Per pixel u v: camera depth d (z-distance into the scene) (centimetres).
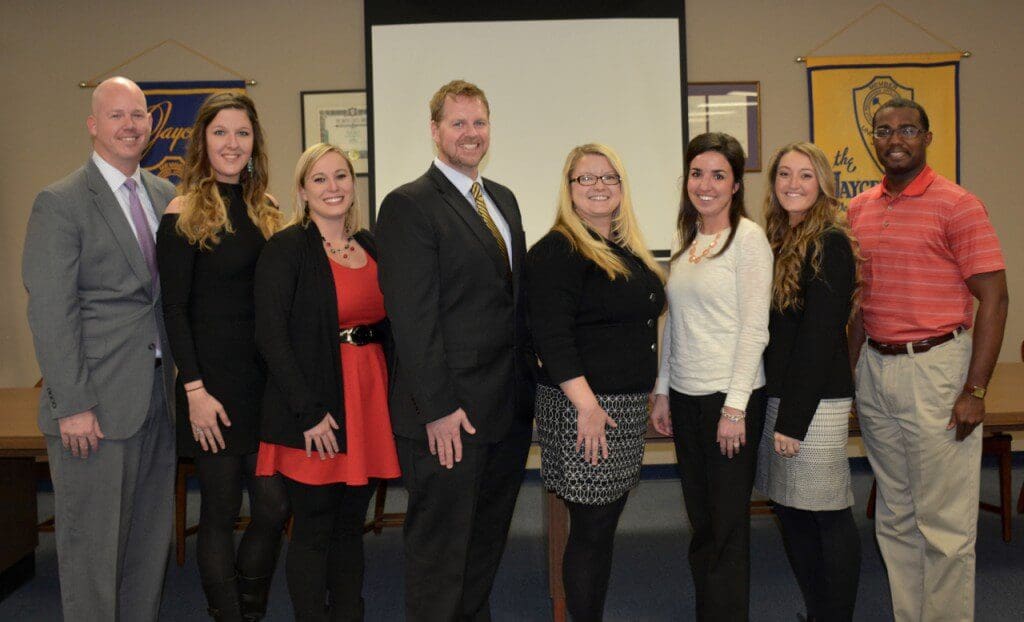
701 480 225
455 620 208
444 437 201
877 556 332
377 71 475
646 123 482
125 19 475
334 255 222
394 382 212
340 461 216
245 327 221
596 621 223
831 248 214
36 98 475
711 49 485
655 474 479
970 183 491
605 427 210
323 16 478
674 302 226
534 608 294
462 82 213
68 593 217
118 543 219
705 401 217
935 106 485
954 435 226
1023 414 271
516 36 478
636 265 215
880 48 486
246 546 229
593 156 211
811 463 220
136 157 222
